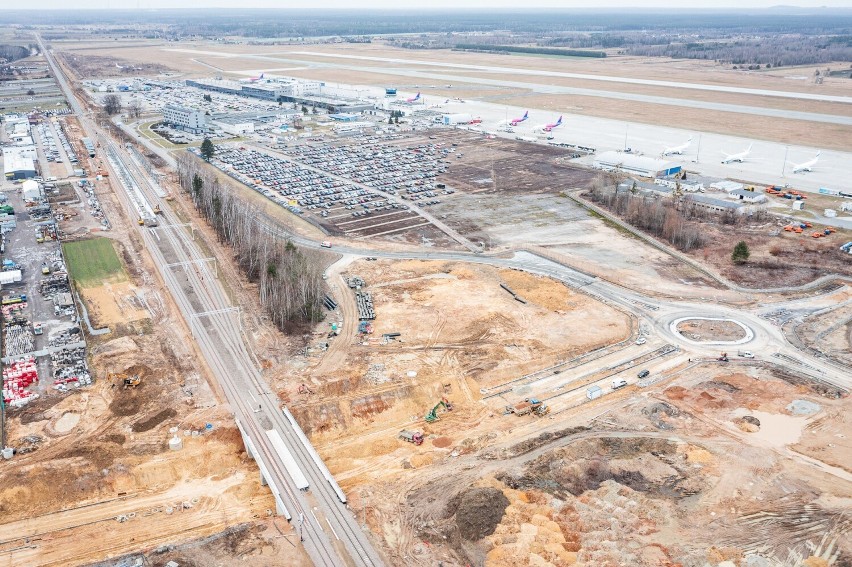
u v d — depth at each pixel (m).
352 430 118.19
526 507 95.75
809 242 199.75
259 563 86.88
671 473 104.25
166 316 155.12
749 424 116.25
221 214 199.88
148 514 98.00
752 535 91.31
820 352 141.62
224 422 116.00
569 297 164.88
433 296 164.12
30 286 168.25
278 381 128.12
